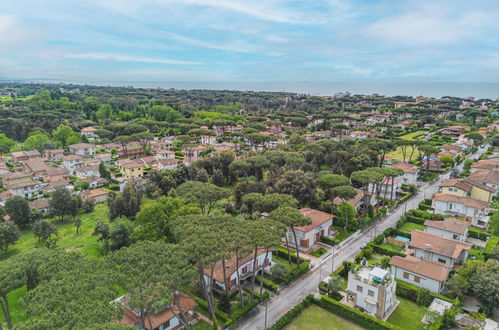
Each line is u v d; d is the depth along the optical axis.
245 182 83.75
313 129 185.88
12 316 45.62
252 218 70.31
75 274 34.69
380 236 66.19
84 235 72.69
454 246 55.28
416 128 189.12
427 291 46.91
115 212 78.75
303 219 52.91
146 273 34.25
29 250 66.44
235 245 41.25
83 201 88.25
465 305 46.47
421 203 83.19
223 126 187.50
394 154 137.62
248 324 43.38
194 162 106.06
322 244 66.38
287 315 43.59
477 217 72.06
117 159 142.12
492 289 43.47
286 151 115.56
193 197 64.25
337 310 45.41
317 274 55.59
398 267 51.81
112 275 34.31
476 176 90.19
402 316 45.06
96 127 193.25
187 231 44.66
